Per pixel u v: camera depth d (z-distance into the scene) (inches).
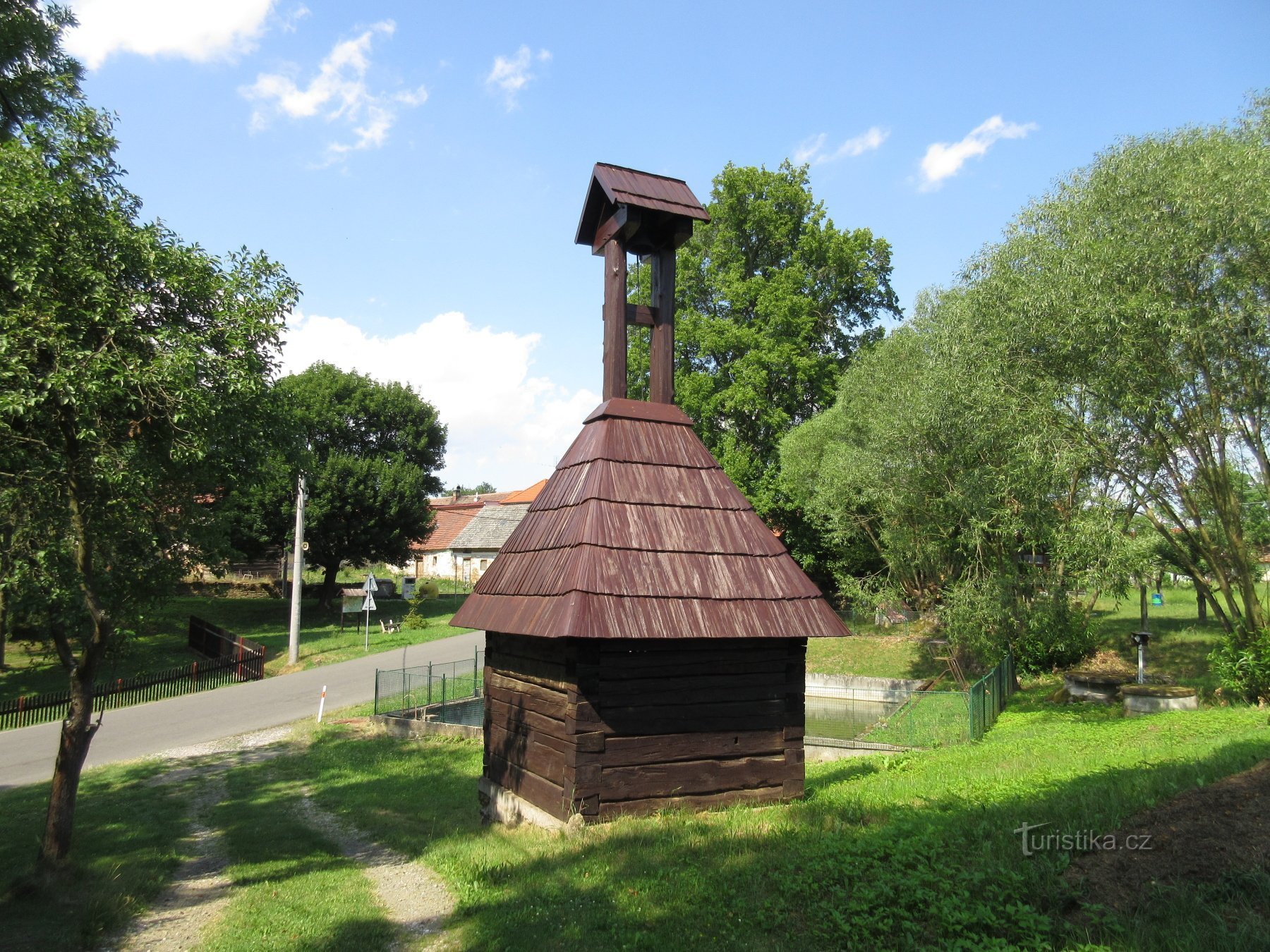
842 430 1122.7
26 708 819.4
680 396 1330.0
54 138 333.7
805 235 1387.8
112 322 320.5
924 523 964.6
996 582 804.0
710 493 363.3
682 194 401.1
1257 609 604.4
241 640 1150.3
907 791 343.9
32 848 403.2
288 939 253.0
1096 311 547.8
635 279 1396.4
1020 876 203.6
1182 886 189.9
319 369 1815.9
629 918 219.0
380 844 408.8
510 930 223.8
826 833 272.1
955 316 742.5
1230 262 542.6
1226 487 605.3
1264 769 267.4
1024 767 384.5
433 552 2896.2
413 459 1882.4
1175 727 490.6
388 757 677.3
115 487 329.1
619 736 314.8
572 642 312.3
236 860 384.8
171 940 272.1
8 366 290.2
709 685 332.8
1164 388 568.1
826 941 189.6
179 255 345.4
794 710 347.9
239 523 1515.7
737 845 266.7
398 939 247.9
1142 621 940.0
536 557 358.0
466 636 1446.9
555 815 319.3
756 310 1338.6
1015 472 672.4
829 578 1487.5
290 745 733.9
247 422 362.9
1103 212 624.1
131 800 532.4
